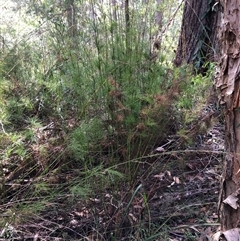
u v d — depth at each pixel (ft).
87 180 6.31
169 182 7.59
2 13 9.85
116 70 6.90
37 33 8.57
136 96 6.45
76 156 6.33
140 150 6.82
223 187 5.56
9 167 7.06
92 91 6.88
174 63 8.87
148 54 7.18
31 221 6.43
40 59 8.25
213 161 8.31
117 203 6.67
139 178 6.79
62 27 7.79
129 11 7.25
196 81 7.45
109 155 6.75
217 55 10.52
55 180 6.35
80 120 6.91
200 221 6.79
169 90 6.52
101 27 7.10
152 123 6.21
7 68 7.80
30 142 6.95
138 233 6.22
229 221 5.46
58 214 6.78
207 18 12.65
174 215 6.71
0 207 6.19
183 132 6.56
